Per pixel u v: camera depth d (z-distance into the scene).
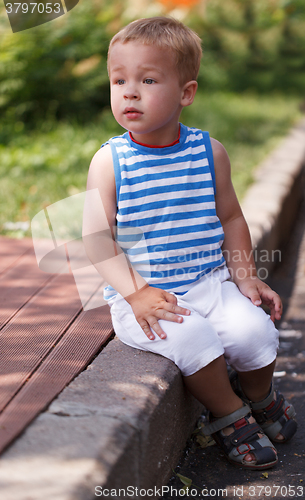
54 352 1.46
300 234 4.04
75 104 5.86
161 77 1.38
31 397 1.22
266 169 4.19
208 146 1.55
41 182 3.61
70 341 1.54
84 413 1.15
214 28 10.73
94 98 6.05
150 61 1.37
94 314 1.73
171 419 1.36
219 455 1.52
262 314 1.44
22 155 4.21
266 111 7.45
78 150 4.44
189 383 1.41
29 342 1.53
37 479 0.95
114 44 1.42
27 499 0.91
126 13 6.23
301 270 3.30
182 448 1.51
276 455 1.44
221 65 10.38
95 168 1.48
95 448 1.03
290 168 4.26
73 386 1.26
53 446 1.04
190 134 1.56
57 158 4.19
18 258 2.30
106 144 1.51
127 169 1.45
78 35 5.83
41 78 5.52
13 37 5.31
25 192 3.36
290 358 2.18
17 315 1.73
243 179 3.82
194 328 1.35
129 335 1.45
